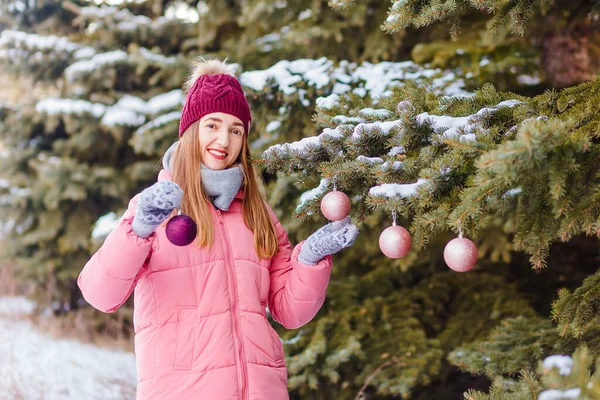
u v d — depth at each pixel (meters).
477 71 3.69
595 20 3.79
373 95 3.21
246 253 1.96
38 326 6.77
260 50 5.20
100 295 1.79
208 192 1.99
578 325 1.84
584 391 1.28
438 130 1.88
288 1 5.27
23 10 7.74
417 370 3.68
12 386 4.77
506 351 2.71
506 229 3.22
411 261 3.94
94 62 6.72
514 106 1.92
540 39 4.12
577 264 4.44
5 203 7.06
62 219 7.04
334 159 1.98
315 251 1.89
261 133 3.68
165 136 5.85
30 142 7.39
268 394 1.82
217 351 1.79
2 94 8.31
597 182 1.59
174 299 1.84
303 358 3.63
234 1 6.37
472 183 1.65
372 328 3.99
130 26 7.12
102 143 7.03
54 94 7.61
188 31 7.25
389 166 1.80
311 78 3.46
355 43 4.91
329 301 4.15
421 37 4.55
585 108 1.78
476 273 4.43
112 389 4.88
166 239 1.88
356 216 2.08
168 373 1.77
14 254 7.25
